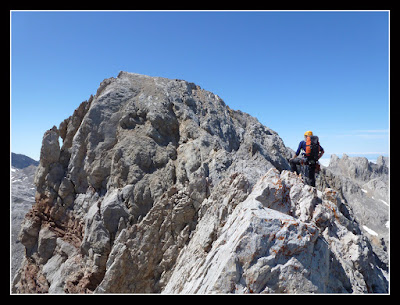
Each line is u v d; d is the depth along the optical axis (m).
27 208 57.81
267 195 12.34
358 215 69.88
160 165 24.83
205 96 35.00
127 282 18.41
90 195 24.72
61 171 26.61
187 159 24.84
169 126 27.95
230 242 9.16
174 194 21.52
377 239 36.53
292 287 8.02
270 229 8.80
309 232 8.99
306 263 8.48
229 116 34.66
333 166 111.94
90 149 25.92
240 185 17.31
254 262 8.25
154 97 29.77
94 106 27.30
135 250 19.23
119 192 22.77
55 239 24.53
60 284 20.73
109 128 26.80
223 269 8.10
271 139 34.41
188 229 19.70
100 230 21.09
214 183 21.48
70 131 29.02
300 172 16.19
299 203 12.94
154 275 18.73
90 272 20.20
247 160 27.33
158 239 19.72
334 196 15.16
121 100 28.81
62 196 25.41
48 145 26.45
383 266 15.84
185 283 11.77
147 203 22.47
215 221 16.22
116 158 24.66
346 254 11.20
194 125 28.34
